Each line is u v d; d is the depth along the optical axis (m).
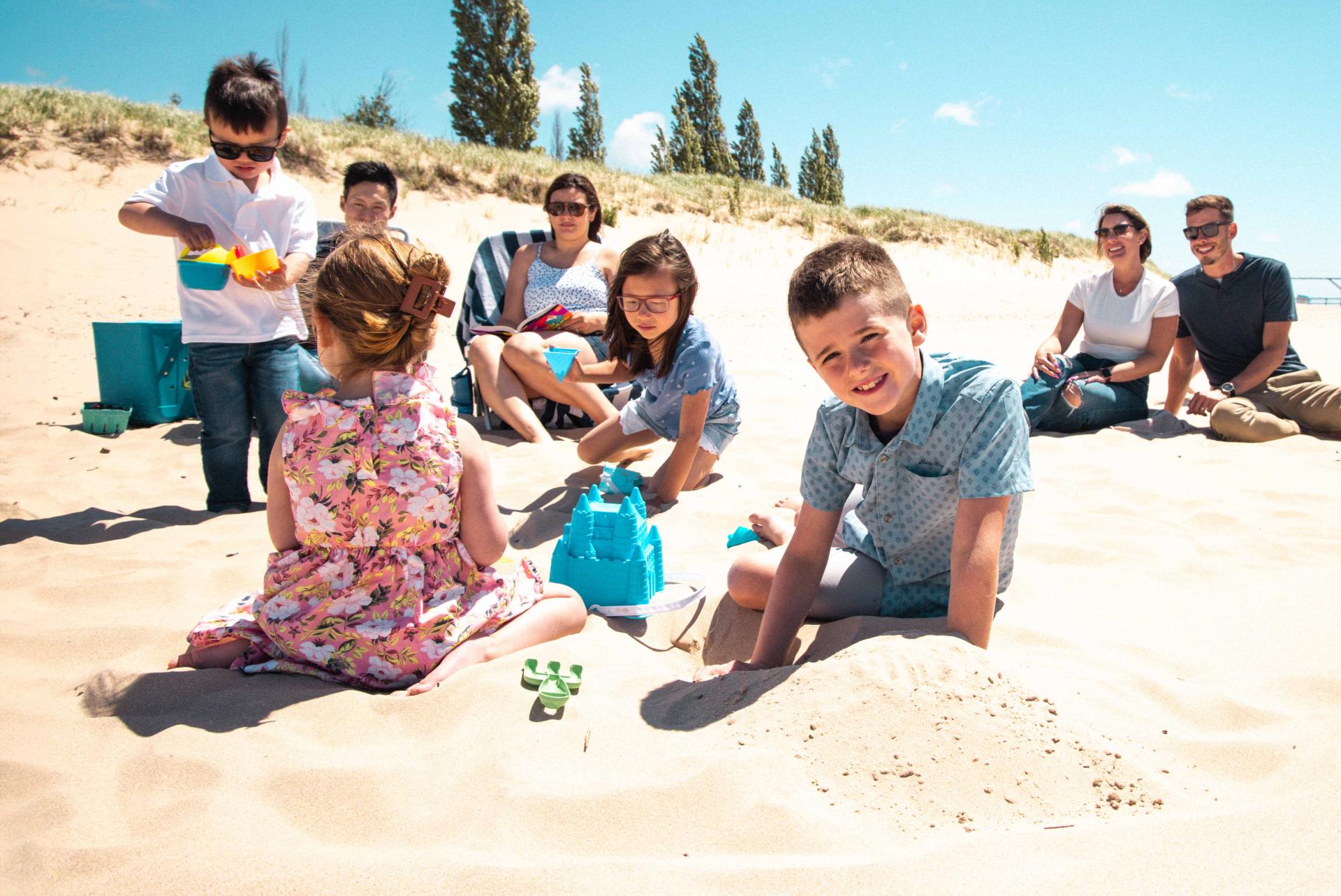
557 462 4.46
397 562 2.32
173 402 5.55
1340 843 1.43
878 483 2.43
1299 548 3.13
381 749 1.91
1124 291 5.51
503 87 32.59
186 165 3.81
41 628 2.49
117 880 1.44
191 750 1.84
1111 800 1.65
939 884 1.38
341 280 2.25
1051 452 4.75
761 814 1.61
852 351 2.08
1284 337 5.39
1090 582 2.93
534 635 2.46
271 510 2.36
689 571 3.15
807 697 1.95
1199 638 2.46
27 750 1.87
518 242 5.77
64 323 8.11
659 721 2.07
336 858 1.48
